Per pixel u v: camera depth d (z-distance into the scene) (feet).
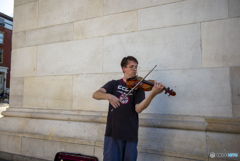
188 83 8.66
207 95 8.29
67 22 12.01
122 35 10.27
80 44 11.45
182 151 8.11
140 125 9.08
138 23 9.94
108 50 10.58
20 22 13.74
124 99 6.68
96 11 11.13
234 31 8.09
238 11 8.07
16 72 13.50
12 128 12.38
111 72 10.37
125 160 6.39
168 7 9.32
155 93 5.75
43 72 12.48
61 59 11.96
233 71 7.95
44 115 11.64
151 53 9.50
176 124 8.41
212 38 8.41
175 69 8.95
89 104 10.82
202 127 7.97
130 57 7.15
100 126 10.07
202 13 8.66
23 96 13.02
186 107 8.60
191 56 8.71
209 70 8.35
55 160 10.33
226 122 7.76
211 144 7.78
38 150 11.29
